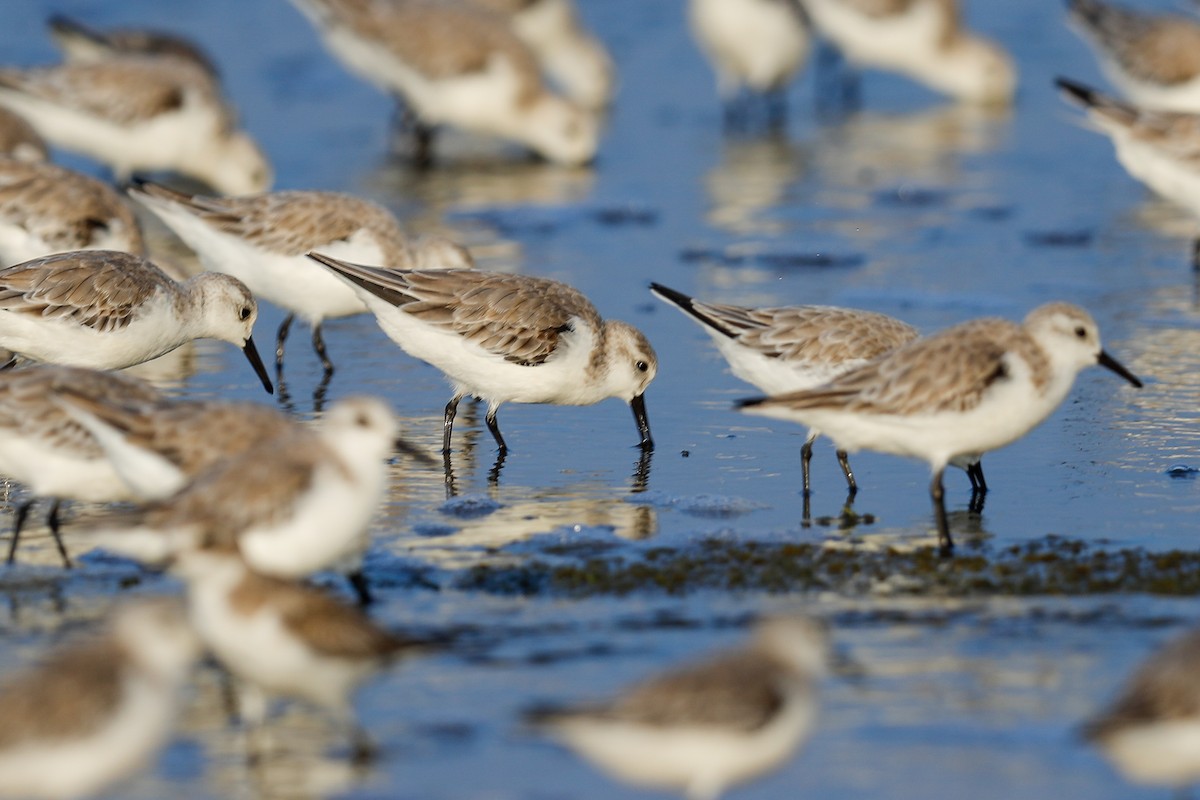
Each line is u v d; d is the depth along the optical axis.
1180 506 13.75
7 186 18.36
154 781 9.11
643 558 12.65
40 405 12.15
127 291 15.46
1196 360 17.95
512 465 15.23
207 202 18.08
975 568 12.30
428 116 29.09
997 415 12.46
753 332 14.53
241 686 10.41
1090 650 10.76
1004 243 23.22
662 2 40.88
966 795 8.88
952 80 33.19
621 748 8.10
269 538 10.33
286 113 31.56
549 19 33.22
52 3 36.88
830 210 25.19
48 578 12.27
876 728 9.63
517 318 15.20
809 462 14.68
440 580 12.20
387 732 9.66
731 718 8.09
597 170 28.52
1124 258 22.47
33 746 8.09
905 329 14.48
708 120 32.59
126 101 25.02
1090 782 9.02
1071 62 35.84
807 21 33.09
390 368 18.39
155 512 10.23
